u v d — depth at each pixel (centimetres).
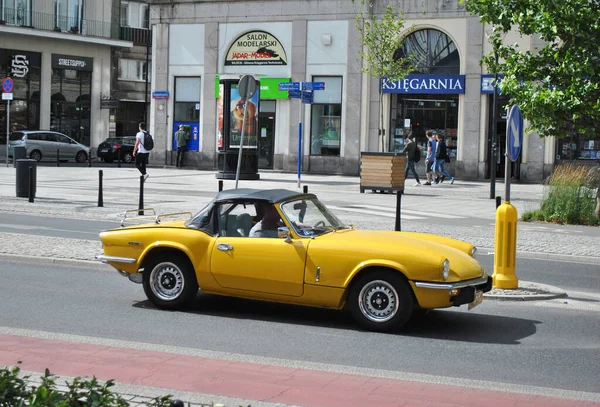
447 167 3809
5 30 5300
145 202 2380
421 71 3838
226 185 3111
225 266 983
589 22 1797
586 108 1895
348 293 945
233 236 993
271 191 1023
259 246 968
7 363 746
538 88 1934
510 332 953
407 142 3331
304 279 945
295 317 1012
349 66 3978
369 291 934
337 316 1021
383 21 3644
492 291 1172
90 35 5784
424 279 899
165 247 1020
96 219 2041
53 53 5656
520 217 2217
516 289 1192
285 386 696
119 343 846
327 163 4047
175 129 4447
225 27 4266
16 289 1148
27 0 5488
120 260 1041
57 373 716
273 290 965
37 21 5534
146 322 966
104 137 5984
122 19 6166
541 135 2091
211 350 838
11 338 855
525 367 796
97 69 5941
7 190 2748
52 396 419
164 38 4412
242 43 4231
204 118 4338
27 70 5512
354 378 729
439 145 3362
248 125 3409
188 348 836
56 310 1020
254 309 1055
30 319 966
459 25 3744
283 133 4144
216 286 995
